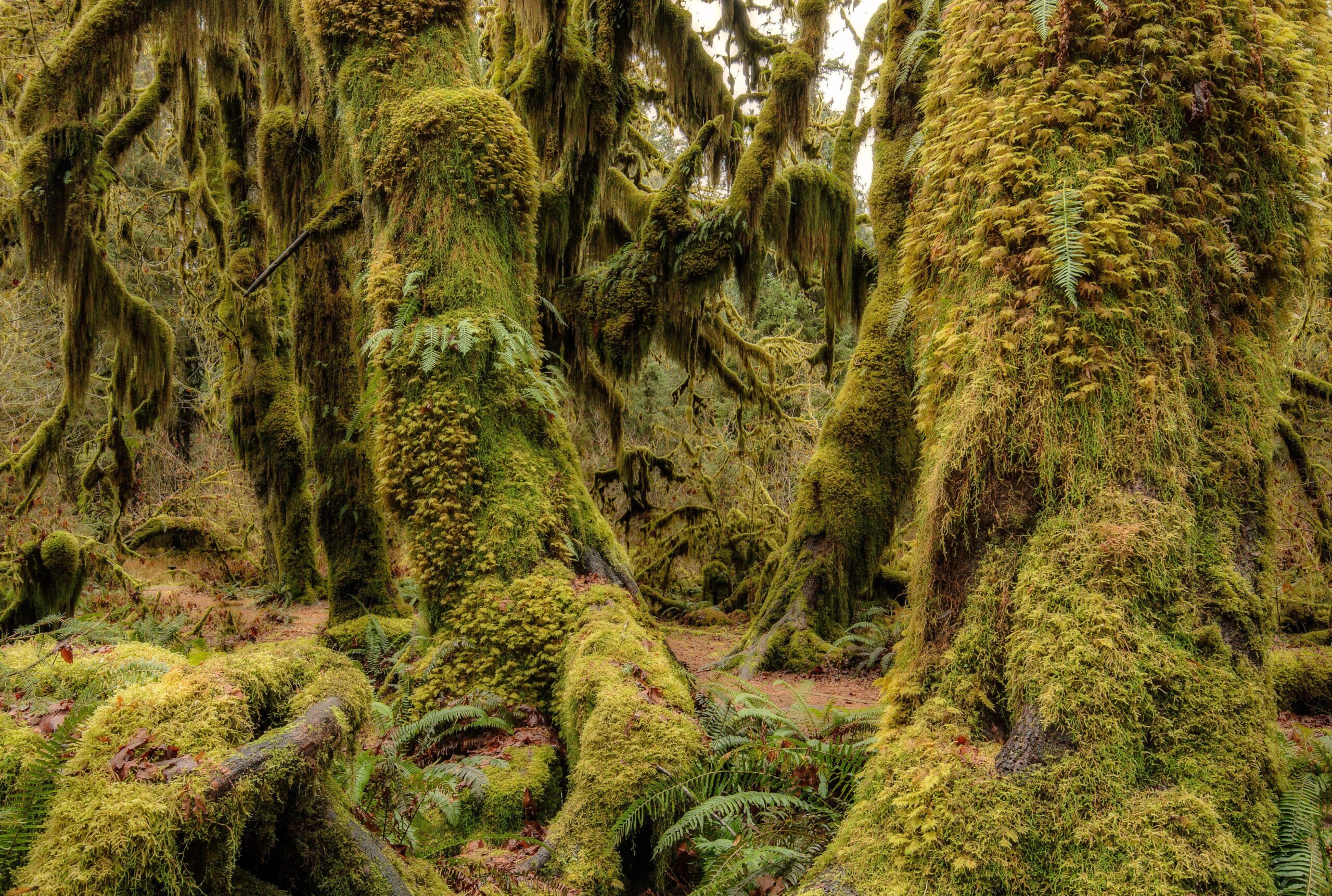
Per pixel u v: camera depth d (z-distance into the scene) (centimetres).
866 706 628
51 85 713
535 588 511
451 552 537
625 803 333
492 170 600
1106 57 262
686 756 355
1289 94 259
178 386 1816
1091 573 232
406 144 590
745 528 1462
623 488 1457
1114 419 242
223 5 773
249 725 215
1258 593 236
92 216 857
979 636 250
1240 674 225
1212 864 198
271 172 911
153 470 1764
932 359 287
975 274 273
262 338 1255
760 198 891
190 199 1316
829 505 847
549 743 438
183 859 170
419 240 584
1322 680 602
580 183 883
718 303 1255
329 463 902
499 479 550
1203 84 253
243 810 184
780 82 899
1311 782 232
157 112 920
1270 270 261
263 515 1324
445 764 397
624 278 890
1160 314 245
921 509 286
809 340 2073
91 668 251
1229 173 257
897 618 845
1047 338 249
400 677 561
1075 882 205
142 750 188
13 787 181
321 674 258
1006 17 278
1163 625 228
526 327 612
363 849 230
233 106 1166
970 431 259
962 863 211
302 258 918
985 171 272
